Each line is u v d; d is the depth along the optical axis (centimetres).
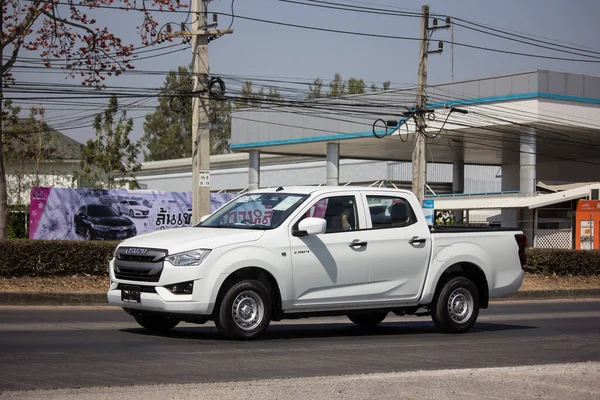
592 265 2605
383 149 4950
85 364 827
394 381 744
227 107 8288
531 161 4244
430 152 5016
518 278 1288
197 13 2170
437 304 1202
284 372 809
